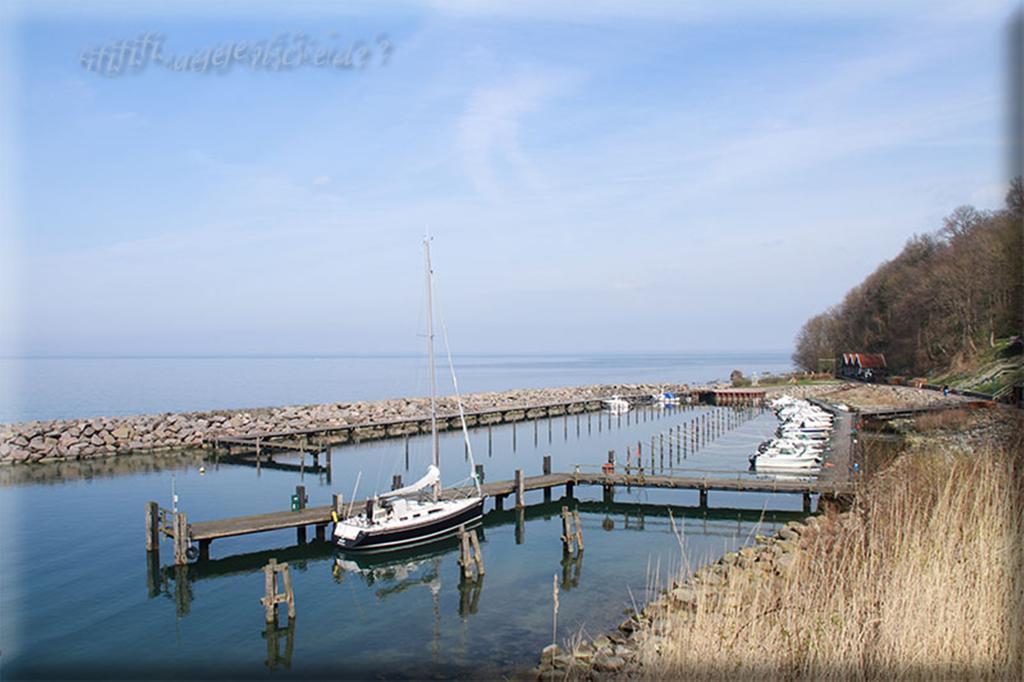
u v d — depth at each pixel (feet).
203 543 82.79
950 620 27.17
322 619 66.13
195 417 182.70
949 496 36.78
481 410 226.99
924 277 274.98
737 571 46.21
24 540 92.12
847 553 38.52
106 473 141.49
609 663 47.29
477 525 96.84
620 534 94.12
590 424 228.43
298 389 407.44
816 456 134.72
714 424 219.61
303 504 94.84
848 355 326.44
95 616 67.21
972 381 203.00
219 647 60.23
